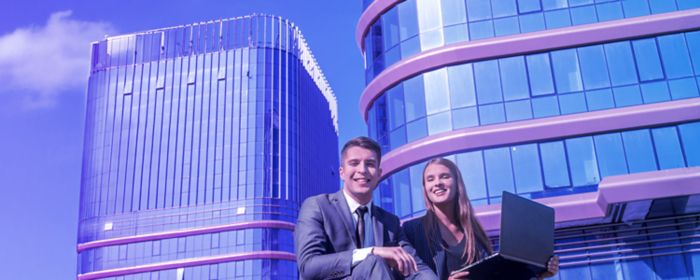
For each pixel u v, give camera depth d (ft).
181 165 248.93
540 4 74.54
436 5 78.28
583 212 59.57
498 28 74.64
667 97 66.23
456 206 16.81
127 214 248.11
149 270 234.17
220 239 230.48
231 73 259.39
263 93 252.42
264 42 271.28
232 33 275.18
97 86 279.28
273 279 220.64
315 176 275.18
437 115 72.79
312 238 12.11
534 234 13.44
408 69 76.18
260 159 240.12
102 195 256.11
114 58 281.74
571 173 65.21
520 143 67.92
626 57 69.36
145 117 263.70
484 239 16.76
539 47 71.61
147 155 256.52
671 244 56.70
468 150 68.95
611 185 55.26
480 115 70.79
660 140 64.34
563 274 58.90
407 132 74.79
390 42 81.76
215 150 246.88
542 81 70.74
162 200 245.65
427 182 16.90
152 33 281.33
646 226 58.90
